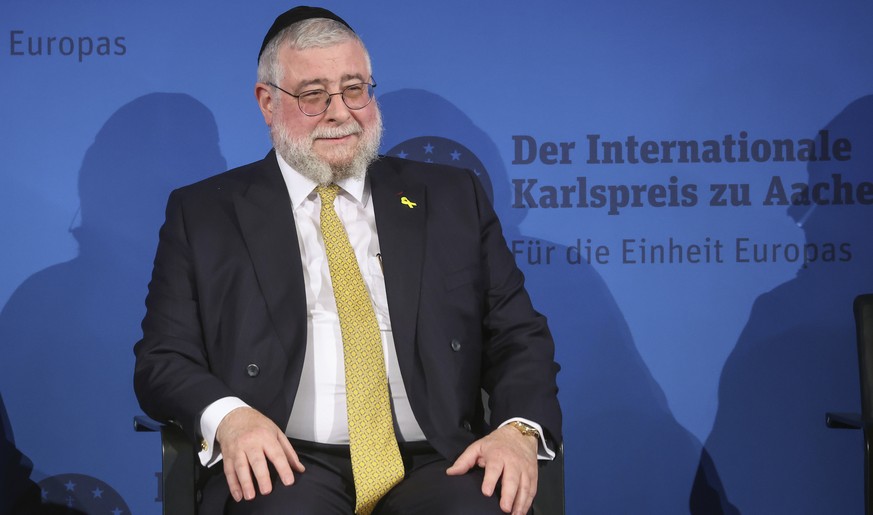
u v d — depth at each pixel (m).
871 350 9.49
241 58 11.31
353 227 8.64
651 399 11.66
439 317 8.39
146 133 11.21
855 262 11.69
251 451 7.15
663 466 11.68
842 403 11.71
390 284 8.35
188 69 11.25
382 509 7.83
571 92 11.56
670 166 11.61
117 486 11.23
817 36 11.65
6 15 11.02
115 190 11.17
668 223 11.62
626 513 11.68
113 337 11.18
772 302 11.69
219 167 11.31
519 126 11.54
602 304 11.61
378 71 11.41
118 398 11.21
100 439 11.19
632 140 11.59
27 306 11.07
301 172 8.66
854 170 11.68
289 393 8.05
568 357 11.59
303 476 7.63
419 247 8.52
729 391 11.68
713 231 11.65
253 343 8.15
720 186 11.63
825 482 11.75
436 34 11.46
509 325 8.65
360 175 8.72
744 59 11.64
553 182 11.56
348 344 8.06
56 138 11.10
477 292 8.66
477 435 8.44
